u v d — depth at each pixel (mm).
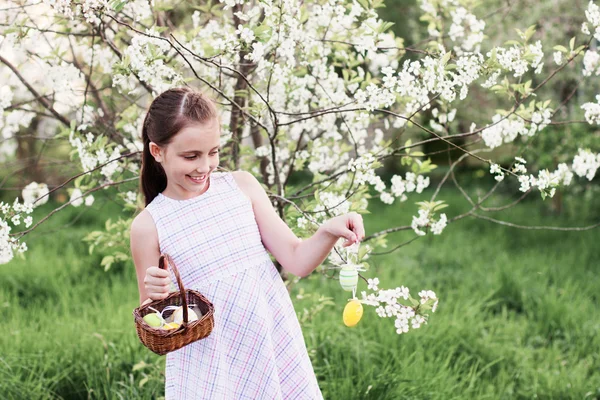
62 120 2857
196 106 1720
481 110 6746
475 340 3611
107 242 2840
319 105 2885
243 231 1856
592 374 3436
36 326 3645
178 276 1575
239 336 1783
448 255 5461
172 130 1704
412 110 2557
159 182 1936
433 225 2609
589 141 5797
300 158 2963
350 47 2926
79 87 2990
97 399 3020
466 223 6531
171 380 1854
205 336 1666
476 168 9070
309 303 4078
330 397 2988
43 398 2943
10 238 2314
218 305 1788
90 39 2934
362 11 2502
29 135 3086
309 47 2605
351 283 1799
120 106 3172
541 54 2430
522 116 2691
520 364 3432
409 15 8062
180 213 1850
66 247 5637
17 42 2525
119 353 3287
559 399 3146
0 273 4758
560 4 5934
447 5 2982
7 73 2963
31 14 2791
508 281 4555
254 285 1810
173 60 2709
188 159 1740
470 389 3096
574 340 3838
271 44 2445
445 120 2902
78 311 4055
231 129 2887
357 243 1826
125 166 2764
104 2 2064
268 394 1766
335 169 3309
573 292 4391
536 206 7055
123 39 2758
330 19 2643
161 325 1652
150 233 1853
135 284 4531
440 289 4598
